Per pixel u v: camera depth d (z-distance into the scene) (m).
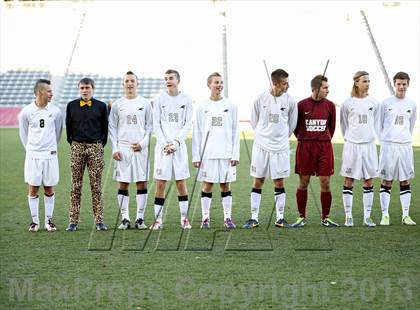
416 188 12.70
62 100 35.50
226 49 37.31
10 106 35.38
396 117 9.50
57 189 12.96
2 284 6.27
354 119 9.30
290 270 6.67
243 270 6.69
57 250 7.67
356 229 8.91
